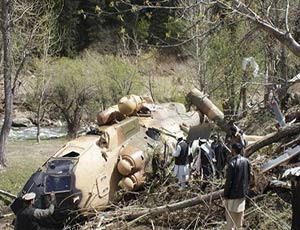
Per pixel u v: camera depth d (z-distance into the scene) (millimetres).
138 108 14016
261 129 12508
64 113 29172
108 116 13516
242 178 8602
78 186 11000
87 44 49875
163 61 39562
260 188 9758
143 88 30047
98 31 49375
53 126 34562
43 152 19922
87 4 49750
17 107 34438
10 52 16844
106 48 48719
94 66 30719
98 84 29547
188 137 11695
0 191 13289
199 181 11016
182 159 11273
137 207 10961
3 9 16375
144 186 12172
